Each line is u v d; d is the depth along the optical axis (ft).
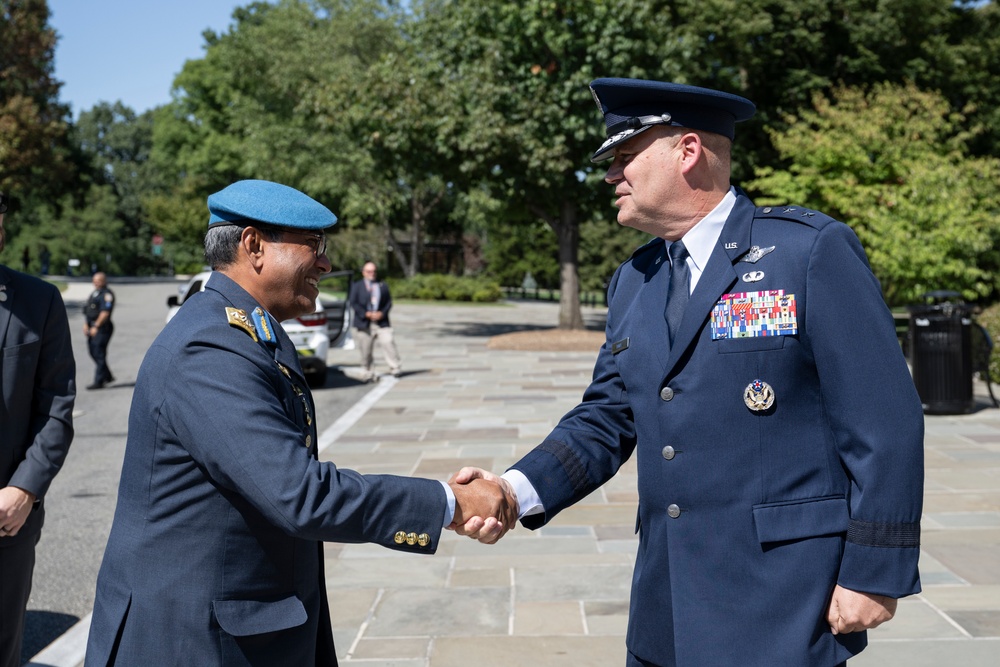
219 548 6.09
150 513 6.16
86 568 16.70
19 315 9.57
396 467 24.22
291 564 6.39
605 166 62.18
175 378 6.08
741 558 6.35
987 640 12.28
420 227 160.66
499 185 67.51
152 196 271.49
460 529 6.77
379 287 44.19
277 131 121.08
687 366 6.66
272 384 6.32
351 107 65.67
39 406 9.76
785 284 6.40
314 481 5.89
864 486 6.03
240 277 6.68
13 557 9.37
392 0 120.06
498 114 59.98
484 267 209.97
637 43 57.72
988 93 75.15
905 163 51.11
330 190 120.88
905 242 47.01
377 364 51.11
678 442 6.63
